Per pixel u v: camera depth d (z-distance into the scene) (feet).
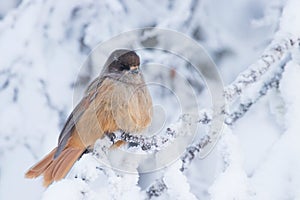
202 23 35.65
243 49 35.68
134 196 18.12
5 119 33.22
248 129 25.29
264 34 35.68
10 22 34.30
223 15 36.11
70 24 34.83
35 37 34.19
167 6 36.01
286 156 17.99
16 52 33.83
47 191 17.29
